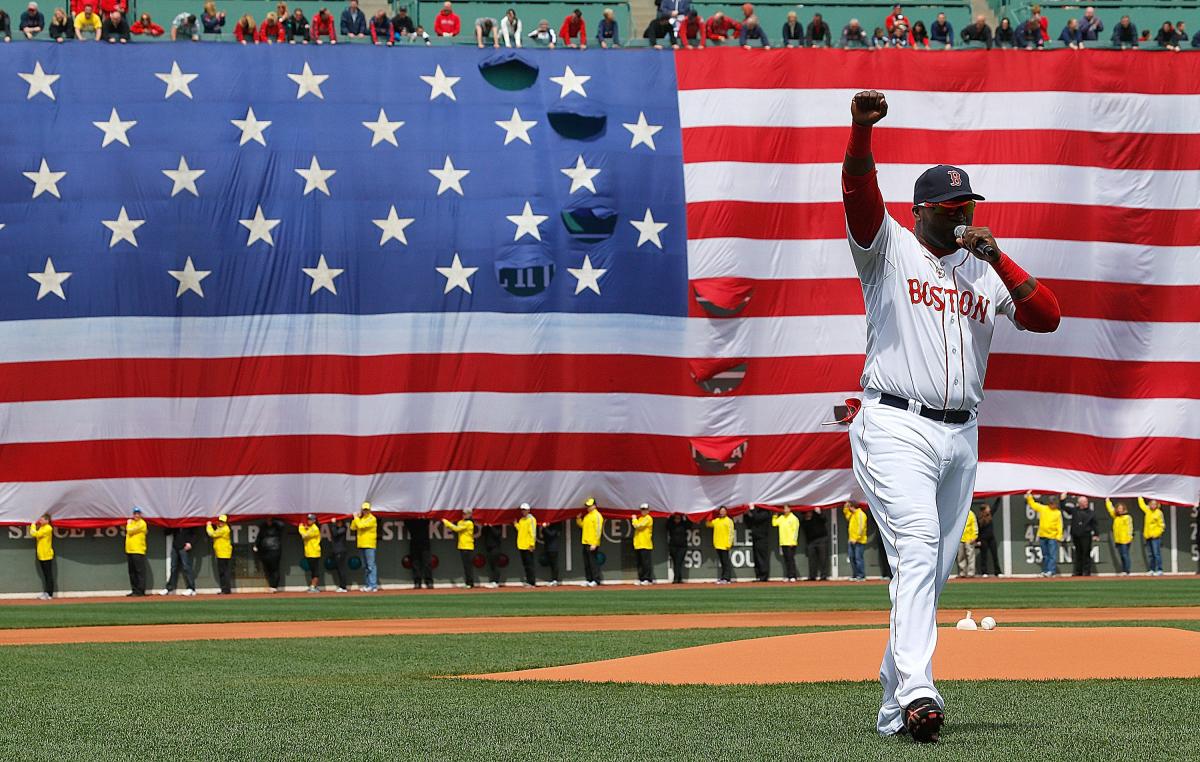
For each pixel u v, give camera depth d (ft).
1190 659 124.36
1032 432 403.13
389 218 392.27
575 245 396.16
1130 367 409.08
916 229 77.66
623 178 399.85
